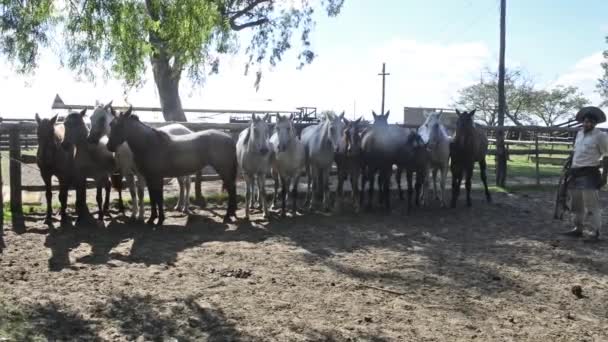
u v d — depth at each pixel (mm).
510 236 8164
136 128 8148
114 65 6703
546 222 9344
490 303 5121
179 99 19125
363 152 10125
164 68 17359
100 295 5121
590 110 7641
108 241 7438
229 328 4348
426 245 7523
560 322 4645
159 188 8492
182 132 9969
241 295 5188
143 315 4617
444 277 5961
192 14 6664
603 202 11914
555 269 6355
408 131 10289
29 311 4648
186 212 9734
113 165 8641
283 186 9391
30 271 5914
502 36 19906
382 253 7012
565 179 8328
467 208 10664
